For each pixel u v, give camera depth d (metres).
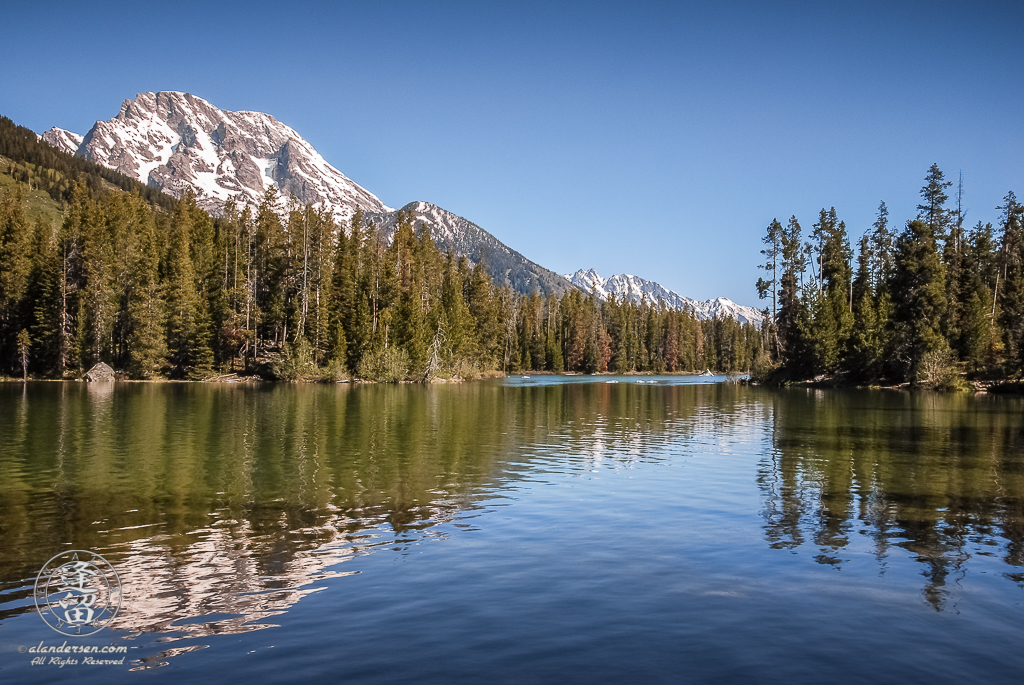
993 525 17.11
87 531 16.12
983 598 12.05
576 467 25.67
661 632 10.47
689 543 15.39
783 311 112.06
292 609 11.36
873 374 90.94
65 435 33.53
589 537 15.87
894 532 16.45
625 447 31.38
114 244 101.19
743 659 9.55
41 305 95.31
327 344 103.25
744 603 11.72
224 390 74.88
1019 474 24.44
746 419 45.88
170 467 24.78
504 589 12.35
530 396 72.88
